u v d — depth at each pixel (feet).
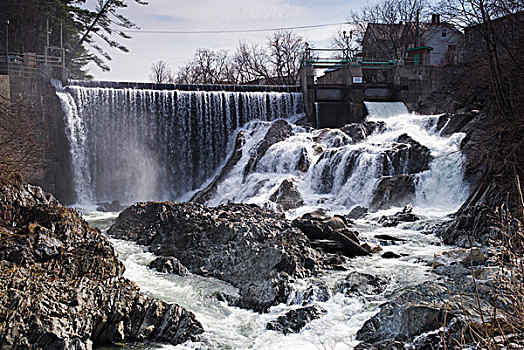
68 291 40.86
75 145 123.24
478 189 74.90
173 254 63.67
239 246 59.62
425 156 101.55
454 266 53.52
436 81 150.92
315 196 106.52
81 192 124.36
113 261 49.67
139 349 40.01
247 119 141.08
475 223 66.33
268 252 55.98
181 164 135.13
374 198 96.84
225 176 125.59
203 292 51.13
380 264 58.08
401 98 147.74
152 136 132.46
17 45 169.17
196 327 42.75
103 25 191.52
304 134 128.47
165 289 51.44
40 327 36.17
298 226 66.33
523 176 64.44
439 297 38.81
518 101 84.53
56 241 46.06
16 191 50.42
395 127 122.93
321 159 113.29
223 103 138.21
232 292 51.44
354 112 143.33
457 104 125.70
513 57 91.61
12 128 83.46
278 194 106.42
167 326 42.14
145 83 137.80
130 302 42.63
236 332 43.21
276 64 259.60
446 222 74.69
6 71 125.18
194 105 135.54
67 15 191.11
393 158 103.09
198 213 71.67
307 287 49.32
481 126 98.84
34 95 116.26
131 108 130.21
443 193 95.55
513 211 61.05
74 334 37.37
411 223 78.89
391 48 210.79
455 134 103.86
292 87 154.20
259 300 48.62
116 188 130.31
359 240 68.54
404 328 36.04
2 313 35.81
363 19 229.86
